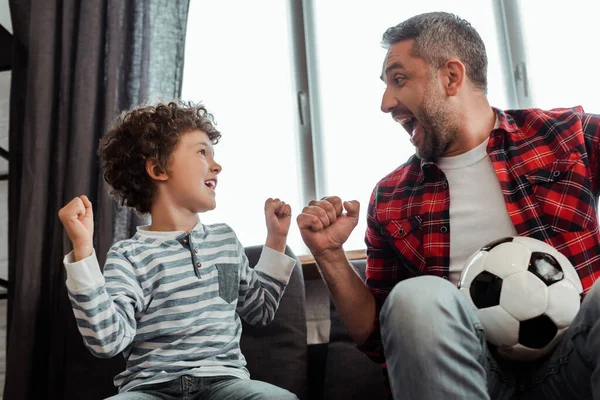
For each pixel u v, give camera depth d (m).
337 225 1.19
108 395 1.48
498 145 1.21
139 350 1.27
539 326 0.92
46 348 1.78
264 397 1.10
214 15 2.30
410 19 1.30
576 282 0.95
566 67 2.02
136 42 2.03
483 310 0.94
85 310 1.12
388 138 2.10
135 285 1.28
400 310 0.80
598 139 1.17
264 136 2.17
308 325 1.89
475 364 0.78
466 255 1.18
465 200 1.21
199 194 1.43
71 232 1.15
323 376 1.62
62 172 1.91
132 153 1.47
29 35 2.04
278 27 2.28
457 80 1.23
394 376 0.79
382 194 1.35
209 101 2.22
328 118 2.14
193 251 1.37
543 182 1.15
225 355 1.28
